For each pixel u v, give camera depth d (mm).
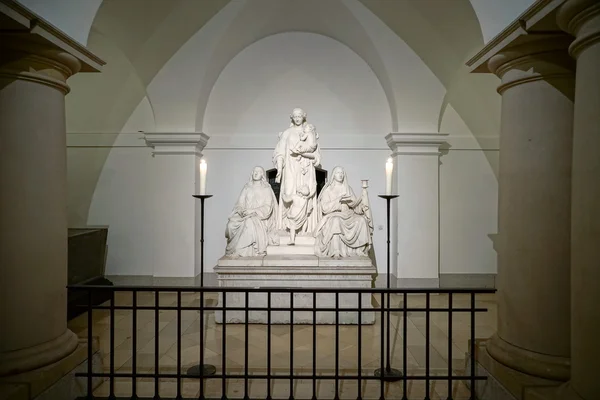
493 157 7156
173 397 3188
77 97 6938
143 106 7090
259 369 3719
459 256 7168
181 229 6828
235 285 5094
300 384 3443
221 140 7227
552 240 2721
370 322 5059
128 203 7117
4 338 2762
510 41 2766
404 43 6176
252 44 7121
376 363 3863
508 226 2936
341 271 5031
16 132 2805
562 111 2750
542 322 2732
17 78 2824
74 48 3070
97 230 6660
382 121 7246
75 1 3342
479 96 7023
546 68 2771
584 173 2197
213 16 5934
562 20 2342
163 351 4172
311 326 4992
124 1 5160
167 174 6824
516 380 2664
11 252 2777
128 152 7109
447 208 7176
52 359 2885
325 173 7273
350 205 5559
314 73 7215
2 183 2756
